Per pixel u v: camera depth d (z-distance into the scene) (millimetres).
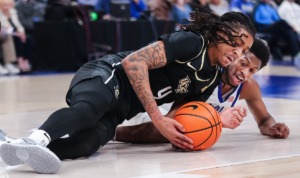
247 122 5215
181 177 2949
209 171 3098
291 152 3703
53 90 8531
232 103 4121
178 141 3580
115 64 3697
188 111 3627
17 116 5684
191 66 3611
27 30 11984
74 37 11672
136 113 3838
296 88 8672
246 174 3018
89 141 3480
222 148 3869
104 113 3576
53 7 11758
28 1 11953
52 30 11742
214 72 3744
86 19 11680
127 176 2988
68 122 3250
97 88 3500
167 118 3557
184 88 3713
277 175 2992
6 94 8008
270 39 14320
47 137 3152
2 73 11461
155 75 3686
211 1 13281
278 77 10633
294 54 14500
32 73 11734
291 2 14492
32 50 11914
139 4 13172
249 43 3602
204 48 3594
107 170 3152
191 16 3688
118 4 12273
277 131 4293
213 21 3576
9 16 11500
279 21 14266
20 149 2969
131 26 12031
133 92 3738
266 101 6969
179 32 3588
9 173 3086
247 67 3924
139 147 3986
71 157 3455
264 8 14297
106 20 11836
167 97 3775
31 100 7230
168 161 3410
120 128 4164
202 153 3678
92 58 11805
